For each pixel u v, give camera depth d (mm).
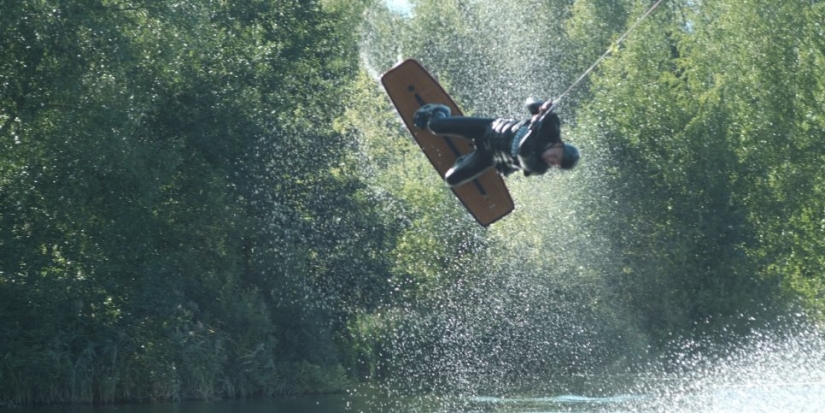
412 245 105125
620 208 105812
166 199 87375
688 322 104500
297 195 101125
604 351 104062
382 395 88562
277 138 96438
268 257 95812
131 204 77688
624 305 105312
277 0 100938
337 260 102500
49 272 74875
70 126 72000
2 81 71625
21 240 73500
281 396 90625
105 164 73375
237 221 92062
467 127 34406
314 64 104625
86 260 76688
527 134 31969
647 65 111938
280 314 96688
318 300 99562
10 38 69938
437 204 105562
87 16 71000
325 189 102375
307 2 102625
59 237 75688
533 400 80750
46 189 73938
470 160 34750
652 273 104625
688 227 105250
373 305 103938
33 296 73812
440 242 104938
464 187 38219
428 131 37969
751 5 106188
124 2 75938
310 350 96750
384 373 102938
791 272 104375
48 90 71688
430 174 108750
